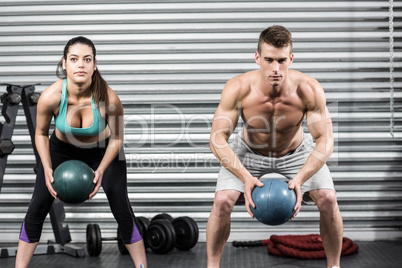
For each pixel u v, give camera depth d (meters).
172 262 3.91
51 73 4.57
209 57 4.54
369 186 4.51
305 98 2.98
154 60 4.55
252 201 2.80
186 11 4.53
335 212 3.01
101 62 4.56
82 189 2.96
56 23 4.55
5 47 4.56
